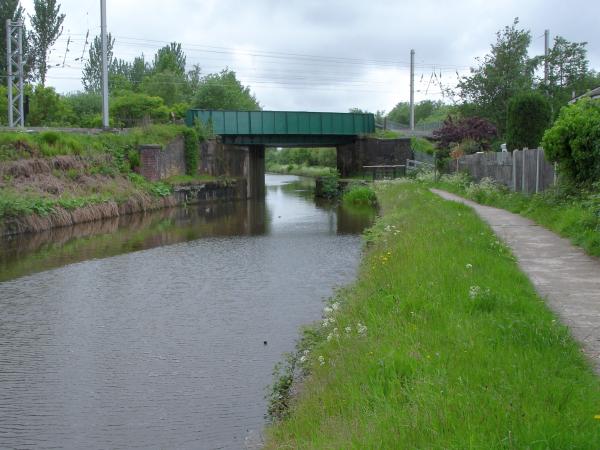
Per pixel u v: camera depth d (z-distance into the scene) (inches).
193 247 826.2
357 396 198.8
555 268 390.6
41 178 1087.0
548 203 658.2
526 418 161.5
